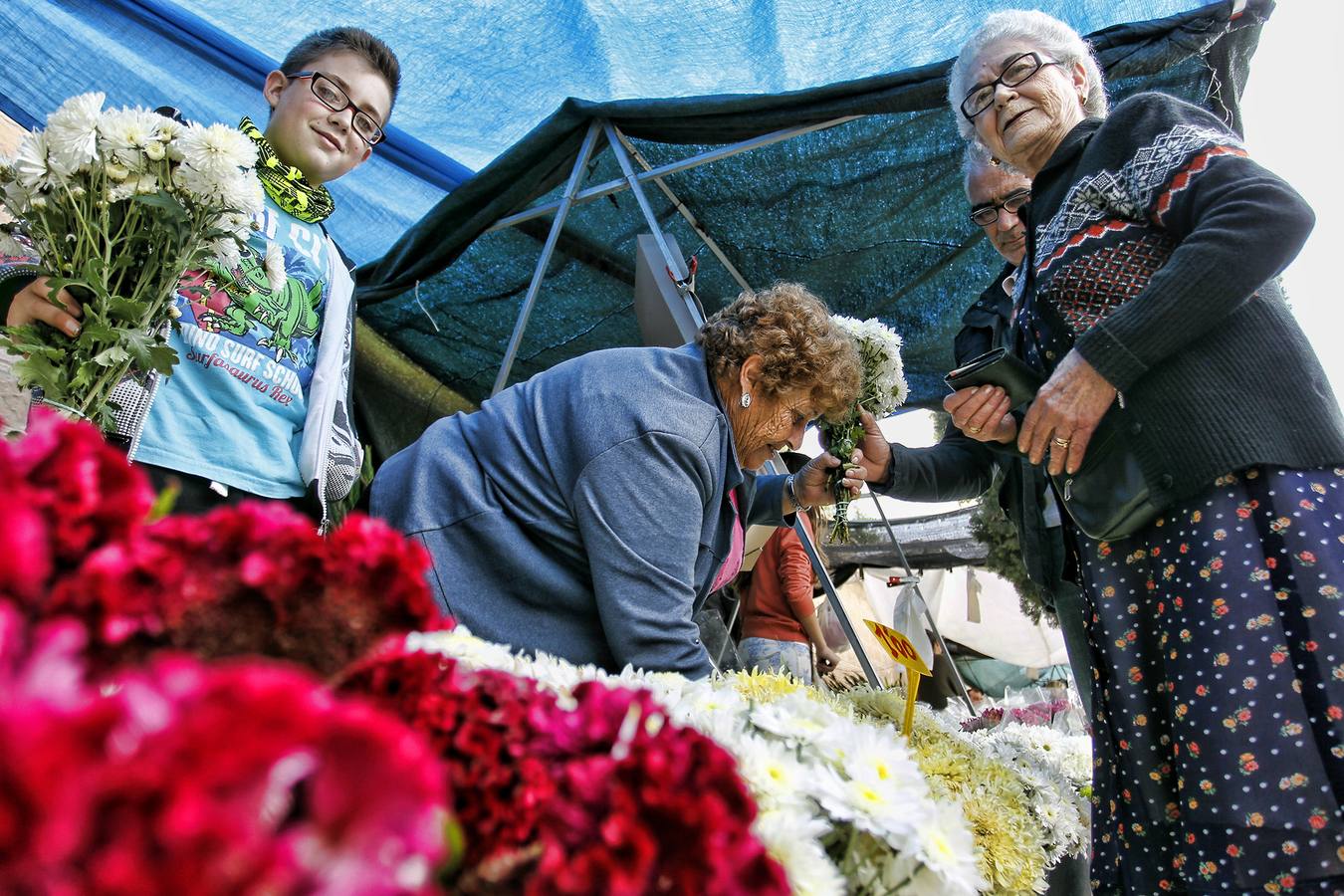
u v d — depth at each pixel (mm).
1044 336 1794
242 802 298
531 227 4137
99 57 3736
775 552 3488
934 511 6867
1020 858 1494
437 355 4816
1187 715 1396
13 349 1558
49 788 272
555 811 517
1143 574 1573
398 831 323
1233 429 1433
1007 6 3357
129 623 465
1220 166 1543
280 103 2217
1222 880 1339
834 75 3715
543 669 1085
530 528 1621
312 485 1923
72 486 488
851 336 2461
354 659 545
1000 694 8625
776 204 3980
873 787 937
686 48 3627
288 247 2064
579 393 1688
